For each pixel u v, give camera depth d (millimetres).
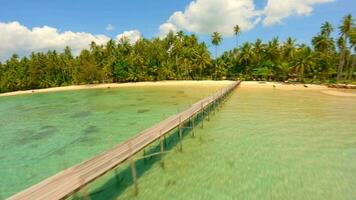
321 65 72625
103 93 64688
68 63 98500
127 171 14695
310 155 16422
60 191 8898
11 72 94938
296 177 13414
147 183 13117
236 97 44875
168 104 39156
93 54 96875
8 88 94000
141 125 25875
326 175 13586
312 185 12531
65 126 27453
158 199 11531
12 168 16156
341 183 12680
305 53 70625
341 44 69312
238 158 16141
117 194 12117
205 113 29297
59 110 39312
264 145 18469
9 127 28266
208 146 18500
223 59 90188
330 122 24875
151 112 32812
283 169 14406
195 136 21078
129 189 12570
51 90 85938
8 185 13883
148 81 92062
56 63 96938
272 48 77375
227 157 16328
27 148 20188
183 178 13570
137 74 91688
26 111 40219
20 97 70312
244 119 26750
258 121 25703
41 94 75250
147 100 45281
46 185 9352
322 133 21188
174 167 15008
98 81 95062
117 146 13445
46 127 27453
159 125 17562
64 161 17031
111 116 31609
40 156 18219
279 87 63094
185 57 86438
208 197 11586
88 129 25422
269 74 77000
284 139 19766
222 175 13812
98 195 12094
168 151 17672
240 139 19953
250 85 68188
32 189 9086
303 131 21844
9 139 23000
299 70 69125
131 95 55469
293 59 73000
